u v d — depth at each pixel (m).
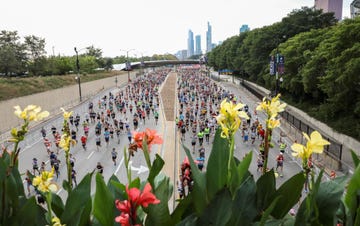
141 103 49.50
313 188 2.37
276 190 2.64
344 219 2.70
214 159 2.59
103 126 34.91
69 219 2.67
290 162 22.50
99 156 25.27
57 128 34.62
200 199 2.50
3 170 2.54
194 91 67.81
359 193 2.52
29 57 59.22
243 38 80.81
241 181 2.81
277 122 2.88
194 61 190.75
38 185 2.67
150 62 172.25
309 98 41.47
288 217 2.70
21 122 35.06
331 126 30.27
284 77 41.91
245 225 2.43
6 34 55.06
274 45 56.28
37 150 26.58
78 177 20.86
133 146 2.94
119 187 2.84
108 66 111.38
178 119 35.97
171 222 2.48
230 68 87.25
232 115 2.60
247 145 27.92
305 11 55.00
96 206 2.60
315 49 36.41
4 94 36.78
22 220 2.46
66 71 74.88
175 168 20.44
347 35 26.61
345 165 20.48
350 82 24.64
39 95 41.34
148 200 2.10
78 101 55.31
